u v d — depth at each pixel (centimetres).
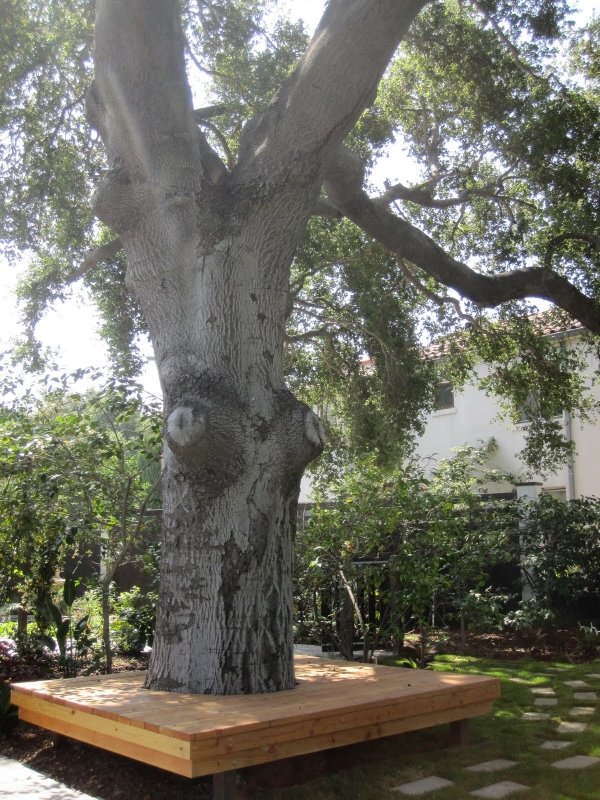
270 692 562
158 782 516
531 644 1087
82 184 1105
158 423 797
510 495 1320
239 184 639
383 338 1255
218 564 573
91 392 823
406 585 874
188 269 626
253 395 602
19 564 834
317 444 606
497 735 622
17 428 781
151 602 945
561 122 1038
